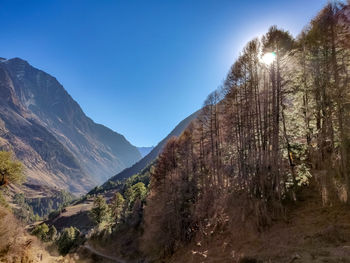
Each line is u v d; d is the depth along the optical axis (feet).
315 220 45.62
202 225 81.46
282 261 33.27
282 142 60.39
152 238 103.24
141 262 97.25
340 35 52.34
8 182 98.22
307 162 62.54
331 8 55.57
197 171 104.63
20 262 48.67
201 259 59.31
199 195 96.84
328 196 48.98
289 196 58.03
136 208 147.74
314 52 59.47
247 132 72.59
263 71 69.26
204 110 104.37
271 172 59.41
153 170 135.74
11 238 51.01
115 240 137.49
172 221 96.78
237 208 68.95
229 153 84.53
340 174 48.06
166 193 105.91
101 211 187.42
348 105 48.37
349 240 34.01
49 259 72.54
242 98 76.23
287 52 64.28
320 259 29.71
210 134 98.78
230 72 82.84
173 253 83.71
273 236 48.24
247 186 67.21
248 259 39.29
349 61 50.39
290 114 63.21
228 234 63.67
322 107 56.13
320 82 57.06
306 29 66.18
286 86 62.28
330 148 54.49
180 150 120.57
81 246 146.92
